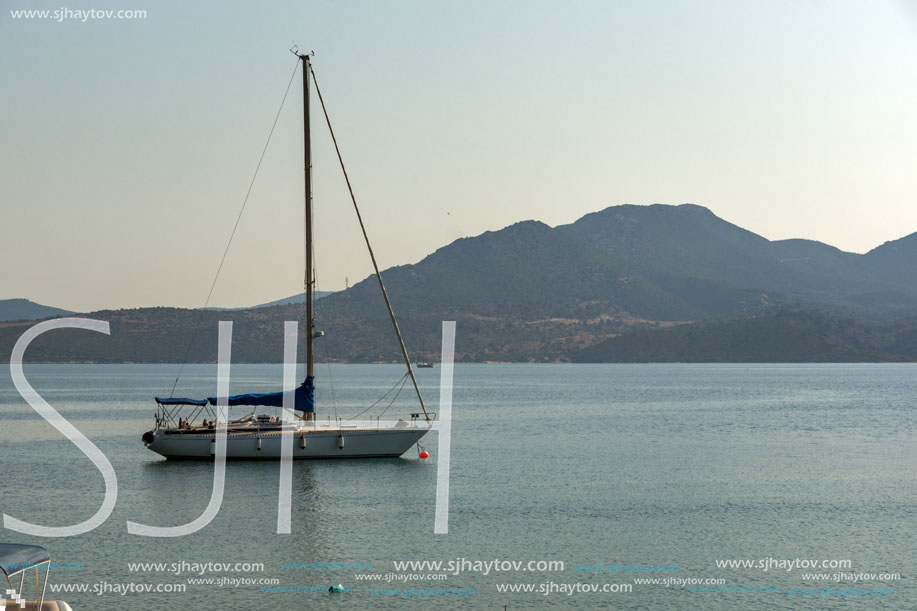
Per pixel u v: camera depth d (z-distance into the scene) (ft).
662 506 140.36
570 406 400.67
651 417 329.93
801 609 92.58
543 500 144.66
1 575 101.24
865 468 183.83
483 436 250.98
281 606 92.32
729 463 190.90
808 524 128.06
